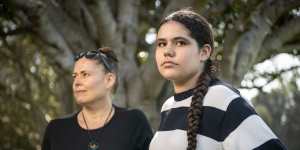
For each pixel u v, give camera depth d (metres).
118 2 6.93
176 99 2.59
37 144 11.38
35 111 10.34
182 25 2.48
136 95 6.36
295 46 7.25
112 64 3.49
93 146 3.34
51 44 6.32
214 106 2.38
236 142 2.29
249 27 6.46
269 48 6.87
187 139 2.37
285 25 6.94
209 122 2.37
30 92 10.91
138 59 8.86
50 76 11.41
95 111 3.43
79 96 3.40
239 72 6.35
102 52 3.52
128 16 6.79
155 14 8.46
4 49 10.13
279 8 6.65
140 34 8.98
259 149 2.26
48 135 3.48
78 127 3.41
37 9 6.11
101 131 3.38
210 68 2.60
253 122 2.30
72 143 3.37
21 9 6.14
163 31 2.51
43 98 11.68
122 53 6.55
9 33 6.96
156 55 2.54
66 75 6.50
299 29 6.91
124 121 3.44
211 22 6.88
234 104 2.35
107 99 3.46
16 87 10.88
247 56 6.40
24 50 10.61
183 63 2.46
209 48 2.55
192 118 2.38
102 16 6.53
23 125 11.22
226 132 2.33
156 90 6.36
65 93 7.79
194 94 2.45
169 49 2.48
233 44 6.32
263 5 6.66
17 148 11.35
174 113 2.54
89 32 6.61
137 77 6.42
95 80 3.38
